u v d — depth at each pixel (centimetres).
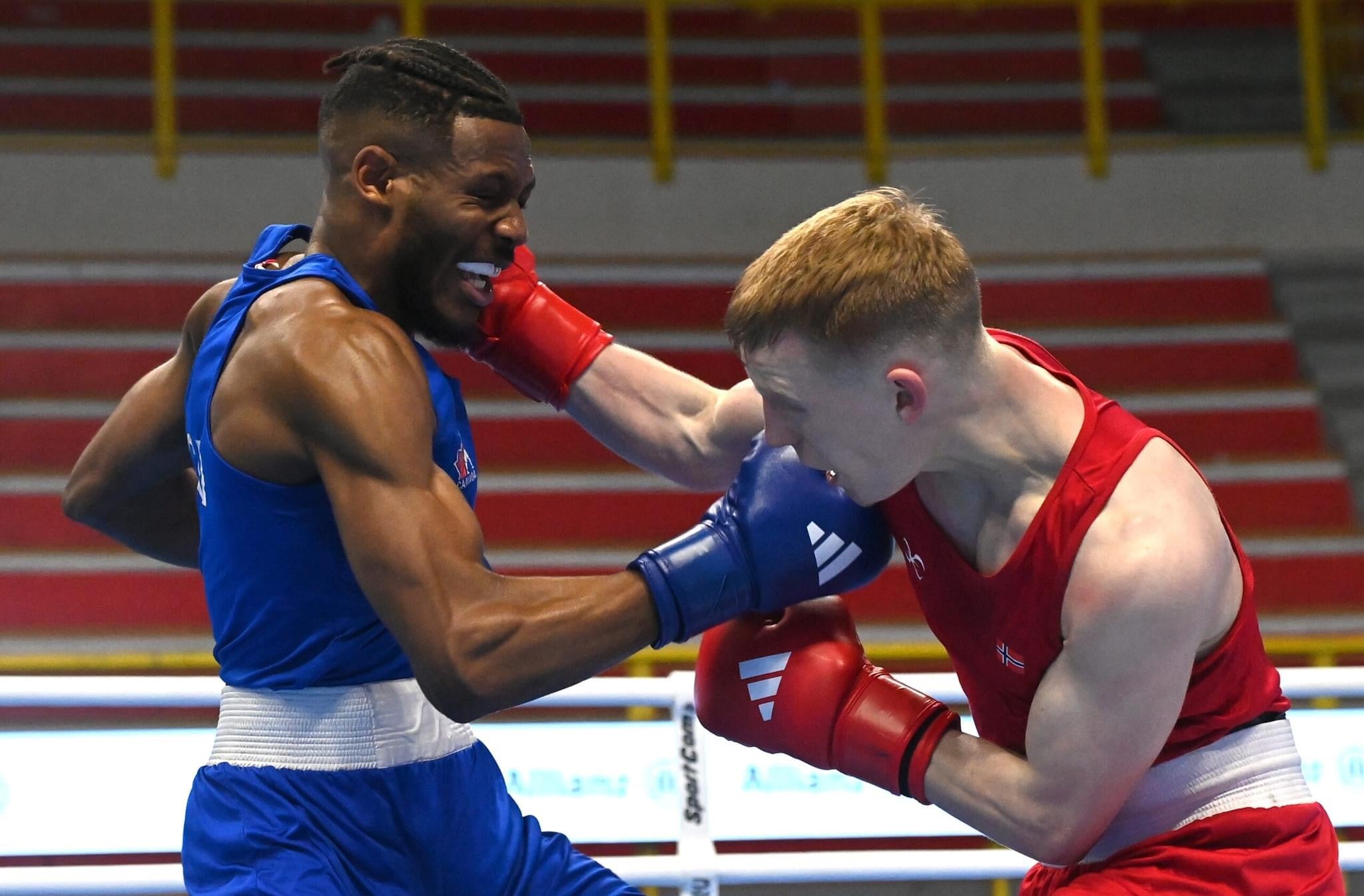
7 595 607
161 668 375
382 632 161
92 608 611
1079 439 153
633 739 296
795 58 960
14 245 772
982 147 855
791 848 474
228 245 791
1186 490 154
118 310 739
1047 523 151
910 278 147
